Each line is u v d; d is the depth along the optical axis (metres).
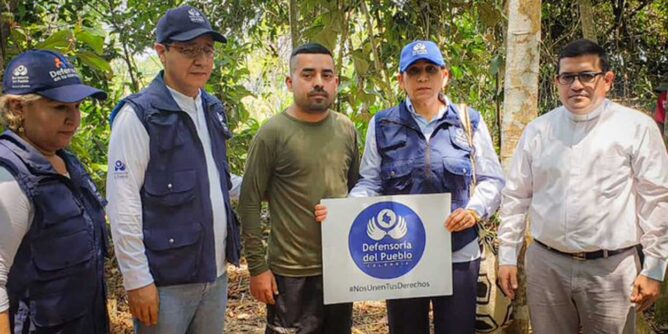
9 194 1.80
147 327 2.40
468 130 2.83
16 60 1.94
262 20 6.52
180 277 2.35
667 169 2.52
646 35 6.52
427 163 2.76
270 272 2.76
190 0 6.08
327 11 4.76
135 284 2.27
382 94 5.21
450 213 2.75
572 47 2.59
